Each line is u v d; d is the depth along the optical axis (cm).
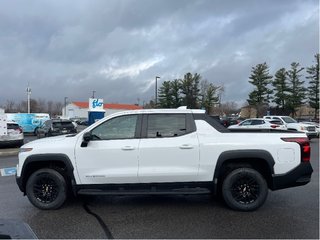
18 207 692
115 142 659
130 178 651
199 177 652
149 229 554
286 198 743
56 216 629
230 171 662
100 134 673
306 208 667
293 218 605
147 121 671
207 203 714
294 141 656
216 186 655
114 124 675
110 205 704
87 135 651
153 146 651
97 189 661
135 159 652
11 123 1956
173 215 630
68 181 688
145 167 651
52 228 562
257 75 6988
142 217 619
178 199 752
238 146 650
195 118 672
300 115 7712
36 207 681
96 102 2152
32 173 681
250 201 651
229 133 662
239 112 10256
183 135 661
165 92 7888
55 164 693
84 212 654
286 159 651
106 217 621
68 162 658
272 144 650
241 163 670
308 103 6581
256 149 648
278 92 6775
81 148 659
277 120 2681
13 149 1827
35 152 666
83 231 547
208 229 551
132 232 541
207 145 651
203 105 7669
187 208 677
